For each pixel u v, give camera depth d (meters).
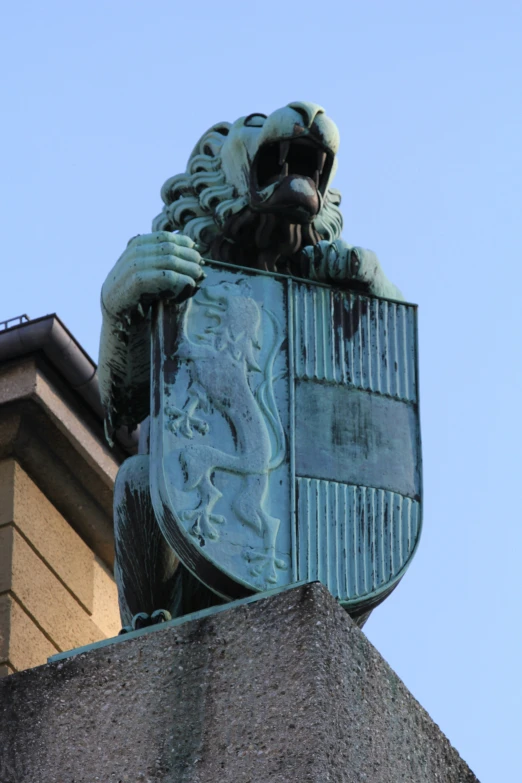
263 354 11.27
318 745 9.62
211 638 10.20
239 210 12.05
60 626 15.34
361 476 11.09
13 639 14.81
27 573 15.28
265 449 10.95
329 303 11.57
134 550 11.42
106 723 10.07
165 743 9.90
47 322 15.56
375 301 11.70
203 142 12.41
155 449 10.90
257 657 10.04
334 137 11.80
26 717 10.21
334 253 11.62
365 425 11.27
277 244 12.06
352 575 10.80
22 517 15.51
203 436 10.93
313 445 11.08
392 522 11.03
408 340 11.66
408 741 10.21
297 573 10.69
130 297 11.17
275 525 10.77
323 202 12.10
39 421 15.67
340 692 9.91
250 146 12.04
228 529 10.72
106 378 11.75
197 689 10.04
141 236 11.26
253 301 11.41
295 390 11.22
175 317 11.22
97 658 10.35
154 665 10.22
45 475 15.88
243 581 10.60
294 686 9.85
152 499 10.85
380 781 9.82
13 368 15.69
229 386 11.10
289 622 10.10
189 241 11.26
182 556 10.69
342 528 10.90
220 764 9.72
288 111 11.74
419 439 11.38
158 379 11.05
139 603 11.43
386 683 10.28
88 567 15.95
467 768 10.59
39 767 10.00
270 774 9.59
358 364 11.45
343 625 10.21
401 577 10.90
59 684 10.29
